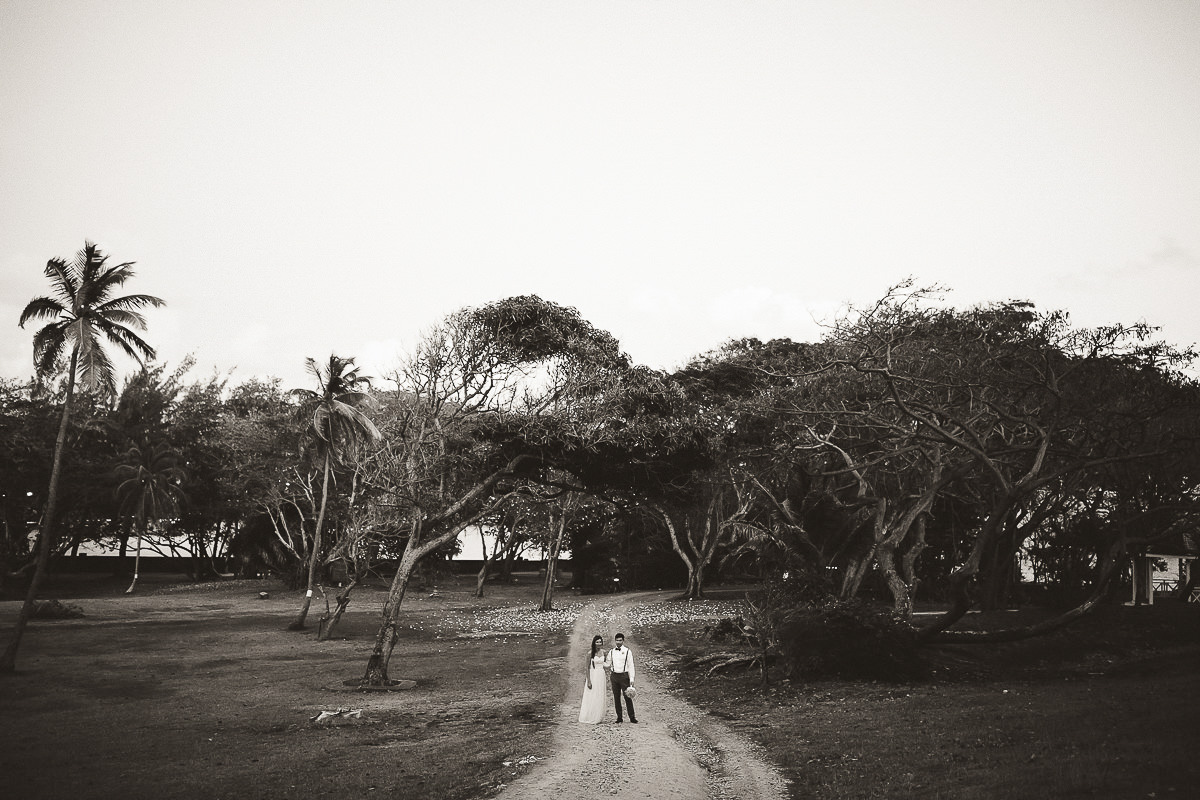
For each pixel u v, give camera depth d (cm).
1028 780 1148
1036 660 2755
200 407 8031
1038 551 4894
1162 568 5091
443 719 2039
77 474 6912
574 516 5478
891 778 1262
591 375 2655
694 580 5881
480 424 2655
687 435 2639
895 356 3070
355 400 4528
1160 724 1452
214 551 8650
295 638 3966
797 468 4078
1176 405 2545
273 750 1747
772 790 1287
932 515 4597
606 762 1498
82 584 7700
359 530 4094
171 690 2575
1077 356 2644
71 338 2981
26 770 1602
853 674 2334
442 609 5641
